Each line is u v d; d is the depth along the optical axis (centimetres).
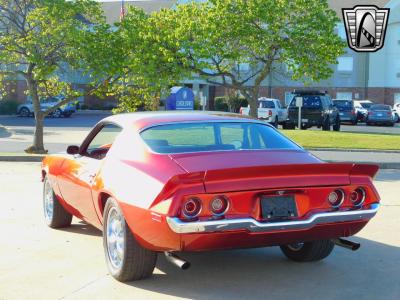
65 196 695
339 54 1684
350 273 568
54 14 1577
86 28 1686
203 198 459
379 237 718
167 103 1942
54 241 696
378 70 4978
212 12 1669
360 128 3494
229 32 1653
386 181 1244
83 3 1669
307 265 597
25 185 1141
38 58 1602
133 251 516
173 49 1709
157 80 1678
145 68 1644
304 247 595
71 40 1591
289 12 1680
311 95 2891
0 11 1672
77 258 622
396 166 1538
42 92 1817
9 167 1457
